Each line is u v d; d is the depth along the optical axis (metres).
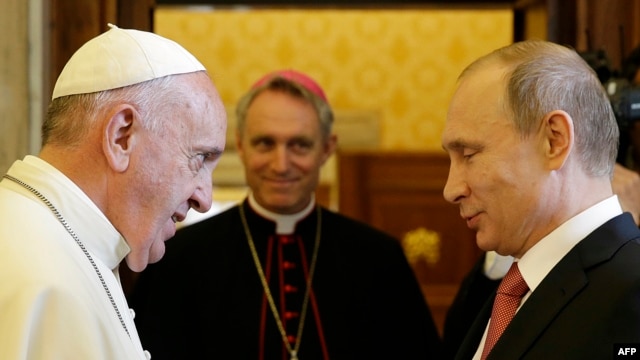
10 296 1.49
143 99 1.67
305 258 2.95
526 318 1.66
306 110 2.85
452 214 5.58
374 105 6.31
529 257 1.72
